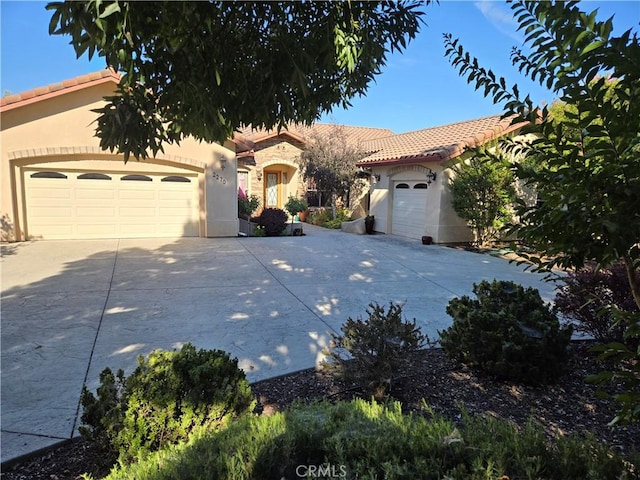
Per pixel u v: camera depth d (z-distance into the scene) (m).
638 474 1.52
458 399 3.50
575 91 1.24
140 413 2.44
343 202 20.25
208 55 2.11
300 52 2.19
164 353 2.74
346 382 3.67
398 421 2.06
